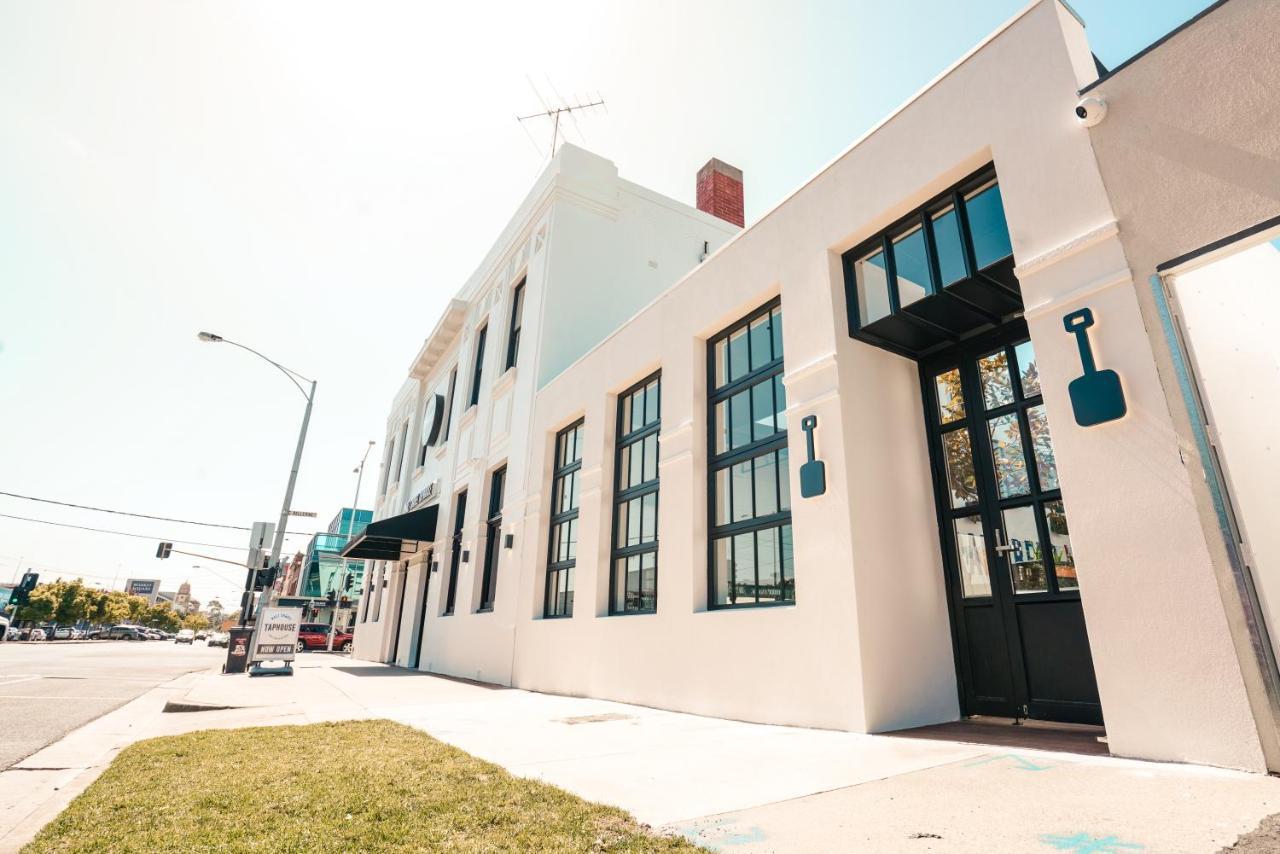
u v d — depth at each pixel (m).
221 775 4.17
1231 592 3.62
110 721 7.34
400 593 22.98
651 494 9.80
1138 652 3.94
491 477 16.03
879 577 5.94
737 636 7.03
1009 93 5.41
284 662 15.20
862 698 5.49
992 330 6.42
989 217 5.71
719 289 8.57
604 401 11.05
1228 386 4.12
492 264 18.94
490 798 3.50
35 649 30.91
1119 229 4.45
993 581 5.96
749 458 7.83
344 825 3.06
